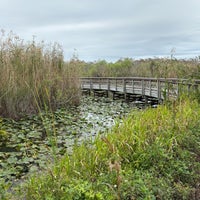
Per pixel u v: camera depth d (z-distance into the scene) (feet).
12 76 25.94
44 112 28.81
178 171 11.22
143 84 43.09
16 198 9.55
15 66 27.30
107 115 30.25
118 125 16.28
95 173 10.43
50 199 8.06
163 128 15.30
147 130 14.85
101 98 51.57
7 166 13.65
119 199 8.39
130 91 47.37
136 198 8.84
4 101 25.63
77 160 11.39
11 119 24.98
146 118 17.37
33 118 26.11
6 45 27.17
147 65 69.62
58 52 35.47
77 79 37.81
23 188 10.32
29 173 12.65
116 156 11.12
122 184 9.17
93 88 59.52
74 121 26.04
